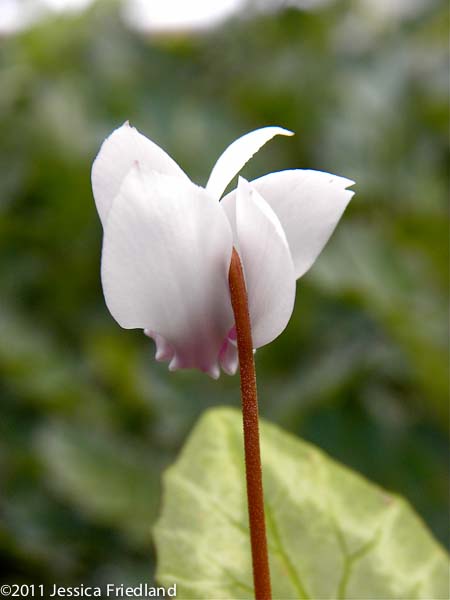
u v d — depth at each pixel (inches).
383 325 13.7
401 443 13.1
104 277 5.4
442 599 6.9
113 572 12.3
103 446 13.3
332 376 13.5
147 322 5.5
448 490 12.8
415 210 16.4
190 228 5.4
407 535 7.2
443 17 21.7
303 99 19.9
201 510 7.0
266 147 19.5
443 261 16.1
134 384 14.3
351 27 23.5
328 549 7.1
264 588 5.6
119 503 12.4
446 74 20.8
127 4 23.0
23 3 21.9
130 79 20.1
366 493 7.4
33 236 17.4
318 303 15.3
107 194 5.4
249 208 5.4
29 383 14.4
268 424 7.6
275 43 23.2
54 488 13.0
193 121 18.8
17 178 17.6
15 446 14.1
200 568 6.8
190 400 14.6
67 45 20.6
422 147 18.7
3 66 20.5
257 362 15.0
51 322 17.2
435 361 12.5
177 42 23.3
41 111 18.0
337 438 13.1
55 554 12.4
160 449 13.9
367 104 18.6
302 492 7.3
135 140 5.4
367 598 6.9
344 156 17.8
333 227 5.7
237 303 5.4
